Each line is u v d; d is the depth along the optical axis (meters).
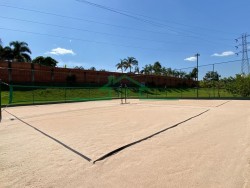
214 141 5.92
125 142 5.90
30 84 30.28
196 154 4.88
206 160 4.49
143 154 4.95
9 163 4.54
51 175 3.92
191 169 4.05
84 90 32.44
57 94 28.91
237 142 5.77
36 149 5.49
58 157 4.86
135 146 5.60
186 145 5.59
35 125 8.80
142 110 13.90
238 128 7.53
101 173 3.98
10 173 4.03
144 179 3.70
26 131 7.69
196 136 6.50
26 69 30.45
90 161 4.57
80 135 6.88
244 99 21.55
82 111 13.74
